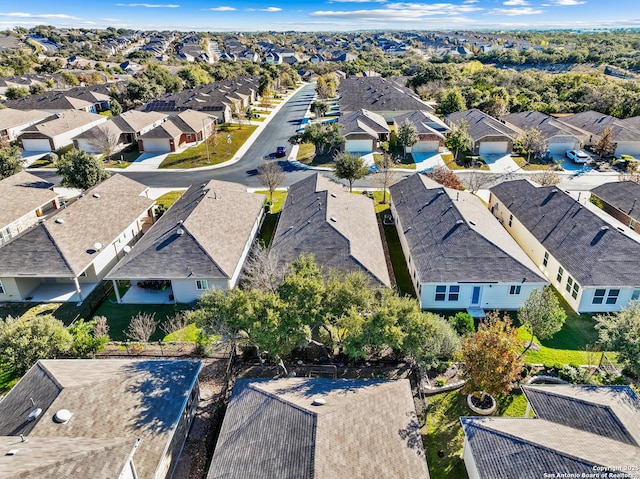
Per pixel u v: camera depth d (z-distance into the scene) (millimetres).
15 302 31016
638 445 15883
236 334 22594
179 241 30875
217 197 38500
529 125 70062
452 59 180250
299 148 68812
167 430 17828
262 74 127062
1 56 161375
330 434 16219
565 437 16469
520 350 25453
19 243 31344
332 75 134125
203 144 71688
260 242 38594
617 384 22094
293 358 25031
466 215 33688
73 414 17406
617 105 81312
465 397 22453
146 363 21203
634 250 29188
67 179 46938
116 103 95500
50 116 79938
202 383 23469
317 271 24688
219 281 29859
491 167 58844
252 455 16281
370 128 68188
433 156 63656
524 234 37281
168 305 30344
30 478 12812
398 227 39938
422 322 21172
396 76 139125
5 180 44844
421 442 17484
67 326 28203
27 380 19906
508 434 16703
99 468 14016
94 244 33188
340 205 37281
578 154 60188
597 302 28781
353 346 21312
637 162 56250
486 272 28750
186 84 127500
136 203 40281
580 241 31281
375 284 28328
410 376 23859
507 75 112250
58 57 191375
